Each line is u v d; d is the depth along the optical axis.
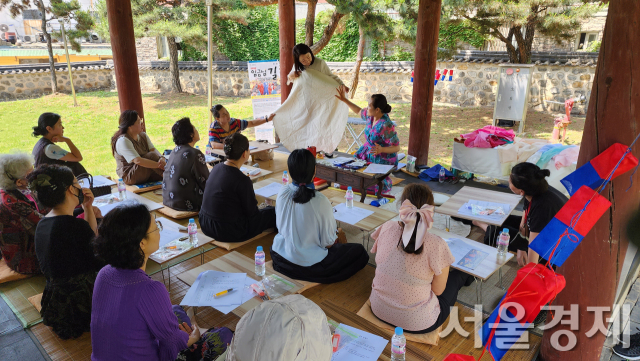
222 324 3.18
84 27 16.31
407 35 10.84
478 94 14.72
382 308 2.94
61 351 2.87
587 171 2.21
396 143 5.58
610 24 2.13
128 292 1.98
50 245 2.66
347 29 17.73
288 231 3.40
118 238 1.94
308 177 3.34
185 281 3.13
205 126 12.34
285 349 1.23
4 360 2.78
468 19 11.30
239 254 3.52
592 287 2.46
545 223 3.14
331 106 5.74
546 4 10.25
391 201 5.51
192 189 4.75
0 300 3.41
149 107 15.70
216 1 15.89
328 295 3.50
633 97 2.12
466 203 4.11
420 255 2.64
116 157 5.55
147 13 15.40
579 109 13.02
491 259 3.24
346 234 4.79
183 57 20.94
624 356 2.88
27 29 27.95
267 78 8.19
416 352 2.83
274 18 19.83
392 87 16.27
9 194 3.42
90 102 16.09
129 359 1.99
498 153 6.31
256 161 7.24
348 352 2.57
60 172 2.64
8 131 11.27
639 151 2.16
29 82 17.34
